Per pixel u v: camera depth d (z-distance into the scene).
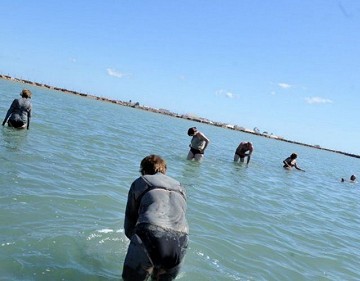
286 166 21.25
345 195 15.95
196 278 4.82
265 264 5.91
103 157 11.98
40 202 6.29
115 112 50.38
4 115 15.59
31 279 4.08
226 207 8.89
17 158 8.89
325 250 7.34
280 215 9.37
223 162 17.48
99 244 5.19
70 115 25.14
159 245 4.09
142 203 4.39
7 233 4.95
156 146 18.70
